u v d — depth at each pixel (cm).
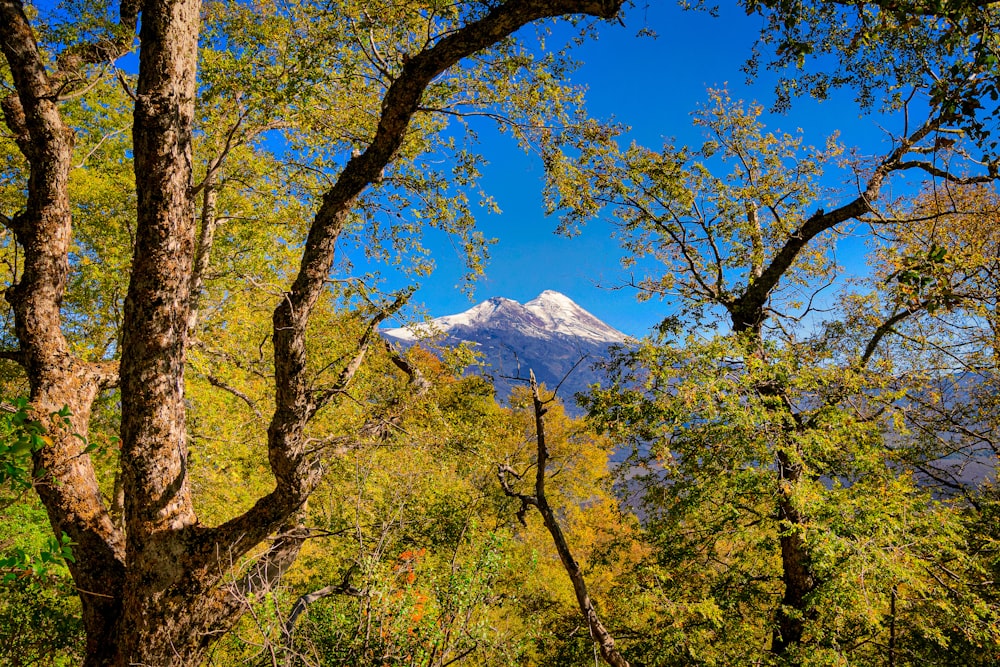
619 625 1041
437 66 466
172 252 486
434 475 917
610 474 1078
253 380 1102
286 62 579
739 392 840
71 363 551
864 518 755
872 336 1111
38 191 560
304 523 703
